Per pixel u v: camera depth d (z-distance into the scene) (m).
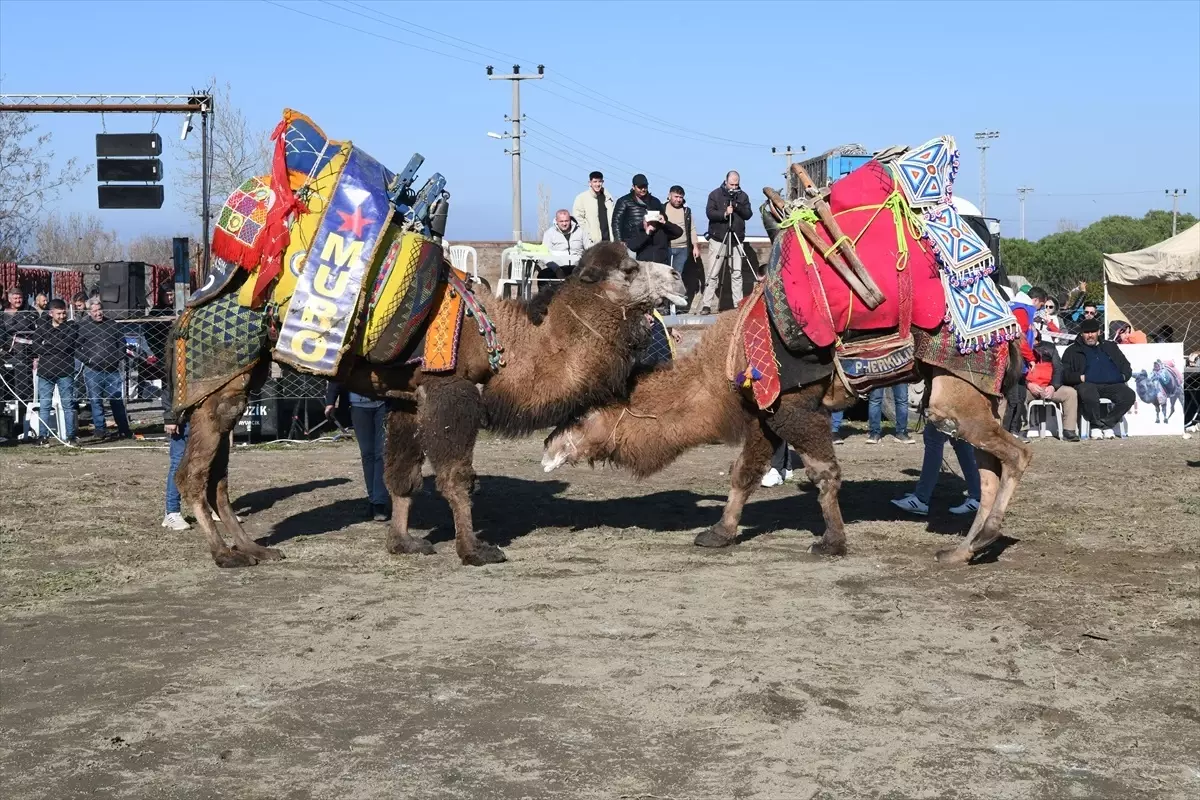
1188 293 20.11
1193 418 17.23
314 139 7.76
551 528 9.30
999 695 5.26
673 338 8.54
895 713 5.04
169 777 4.47
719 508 10.19
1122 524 9.19
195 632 6.38
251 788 4.37
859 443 15.11
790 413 7.95
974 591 7.09
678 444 8.12
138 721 5.05
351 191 7.57
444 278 7.79
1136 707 5.12
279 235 7.47
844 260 7.56
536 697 5.26
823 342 7.59
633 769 4.49
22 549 8.62
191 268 21.61
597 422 8.11
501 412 7.93
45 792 4.36
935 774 4.43
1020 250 49.31
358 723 4.98
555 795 4.28
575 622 6.45
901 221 7.62
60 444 15.73
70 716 5.13
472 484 8.00
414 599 7.02
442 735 4.84
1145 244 54.19
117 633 6.38
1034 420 16.39
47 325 15.85
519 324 7.89
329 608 6.84
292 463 13.48
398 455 8.23
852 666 5.66
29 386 16.22
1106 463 13.16
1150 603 6.76
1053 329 19.12
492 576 7.59
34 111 16.06
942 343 7.55
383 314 7.50
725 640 6.08
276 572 7.80
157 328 17.09
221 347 7.61
